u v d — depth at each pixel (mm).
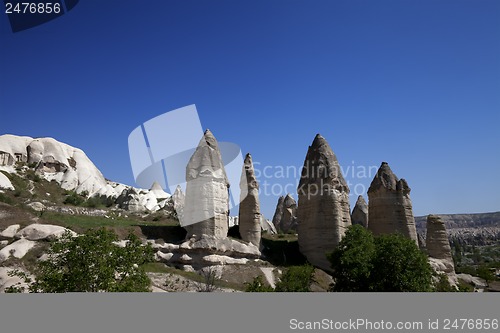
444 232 44438
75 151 74438
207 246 34094
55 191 59219
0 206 35969
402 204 41469
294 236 52844
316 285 32844
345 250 25688
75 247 15594
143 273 16594
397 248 22828
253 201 40656
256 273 34438
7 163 61594
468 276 49469
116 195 64750
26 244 29141
